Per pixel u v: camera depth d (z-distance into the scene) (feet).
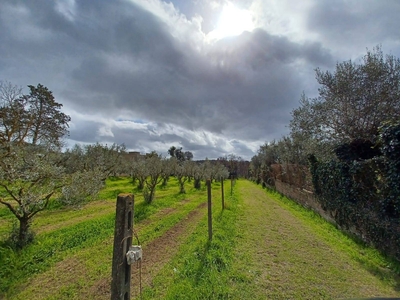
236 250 19.54
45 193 20.86
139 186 68.95
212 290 12.85
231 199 52.24
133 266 16.55
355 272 15.74
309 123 40.06
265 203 49.01
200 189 77.82
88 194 23.97
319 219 32.04
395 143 17.38
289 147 69.56
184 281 13.82
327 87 35.17
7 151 19.88
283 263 17.06
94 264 17.12
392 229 18.01
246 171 206.80
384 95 29.22
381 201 19.35
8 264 16.19
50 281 14.65
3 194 22.04
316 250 19.88
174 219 31.53
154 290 13.20
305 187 43.39
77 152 65.05
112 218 31.22
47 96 75.10
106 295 13.10
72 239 22.49
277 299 12.34
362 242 21.83
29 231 20.92
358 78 31.24
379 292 13.28
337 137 34.35
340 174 27.07
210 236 21.17
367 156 28.14
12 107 58.03
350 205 24.91
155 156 72.79
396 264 16.48
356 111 31.09
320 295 12.81
